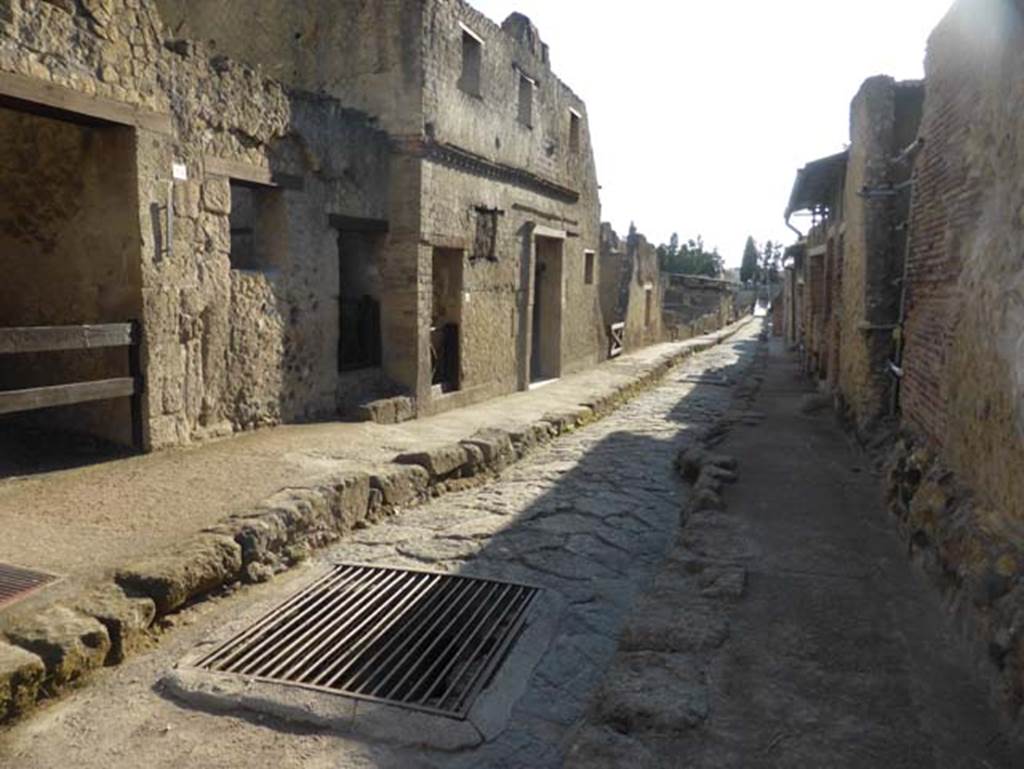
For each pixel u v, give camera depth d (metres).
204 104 7.72
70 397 6.39
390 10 10.97
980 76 4.53
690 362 26.20
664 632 3.92
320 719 3.71
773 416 11.24
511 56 13.95
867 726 3.15
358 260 11.52
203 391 7.93
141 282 6.99
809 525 5.80
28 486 6.12
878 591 4.53
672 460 9.95
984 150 4.43
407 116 11.04
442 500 7.88
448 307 12.90
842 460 8.12
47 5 6.00
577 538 6.68
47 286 7.29
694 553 5.18
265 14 11.59
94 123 6.70
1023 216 3.69
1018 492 3.68
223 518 5.65
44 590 4.33
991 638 3.46
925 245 6.05
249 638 4.57
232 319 8.30
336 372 10.23
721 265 73.44
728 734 3.09
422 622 4.95
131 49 6.79
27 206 7.23
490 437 9.38
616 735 3.09
